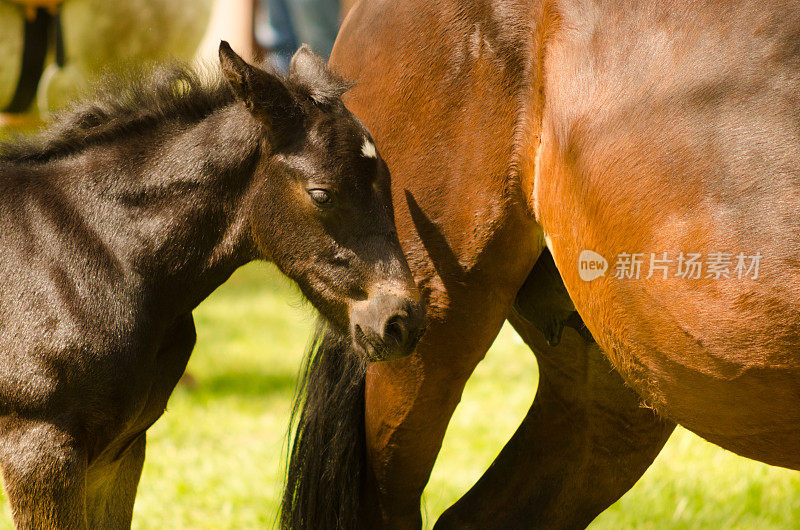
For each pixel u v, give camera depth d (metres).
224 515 6.86
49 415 4.20
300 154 4.26
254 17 11.45
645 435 5.06
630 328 3.90
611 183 3.82
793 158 3.41
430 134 4.41
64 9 9.61
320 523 4.96
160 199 4.48
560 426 5.18
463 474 8.03
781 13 3.55
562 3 4.07
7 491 4.25
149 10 9.98
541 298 4.62
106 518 4.78
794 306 3.40
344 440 4.91
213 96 4.59
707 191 3.56
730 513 6.83
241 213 4.50
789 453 3.79
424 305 4.23
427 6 4.46
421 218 4.46
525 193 4.29
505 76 4.25
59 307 4.27
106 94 4.77
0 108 9.60
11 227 4.42
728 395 3.71
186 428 9.23
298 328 14.39
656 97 3.73
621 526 6.75
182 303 4.60
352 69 4.74
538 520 5.17
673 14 3.76
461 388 4.73
